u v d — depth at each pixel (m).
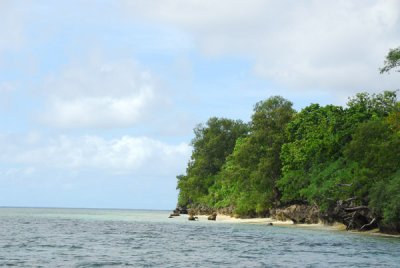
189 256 36.88
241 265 31.34
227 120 153.38
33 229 75.00
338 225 71.94
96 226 86.12
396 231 56.41
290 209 84.25
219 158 146.25
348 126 70.31
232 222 97.12
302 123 81.25
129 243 49.00
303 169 78.94
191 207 160.75
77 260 34.06
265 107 99.69
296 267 30.36
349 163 65.88
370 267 30.39
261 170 90.69
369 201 58.34
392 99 75.25
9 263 32.09
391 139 59.22
